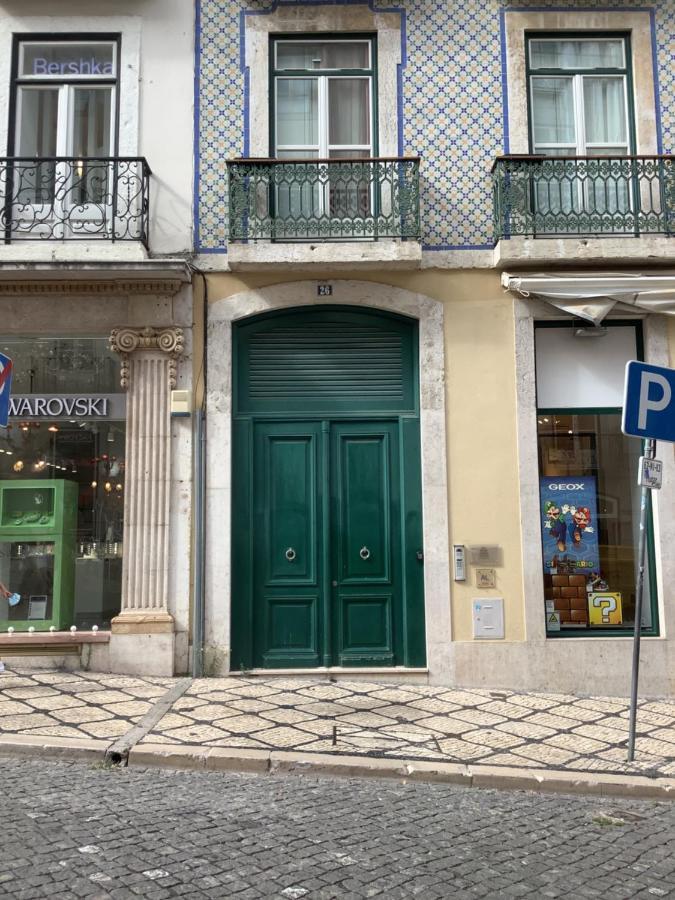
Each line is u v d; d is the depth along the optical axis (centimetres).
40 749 504
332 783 477
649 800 473
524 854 369
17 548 761
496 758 518
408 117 780
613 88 805
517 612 729
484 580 732
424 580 736
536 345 772
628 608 748
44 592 755
